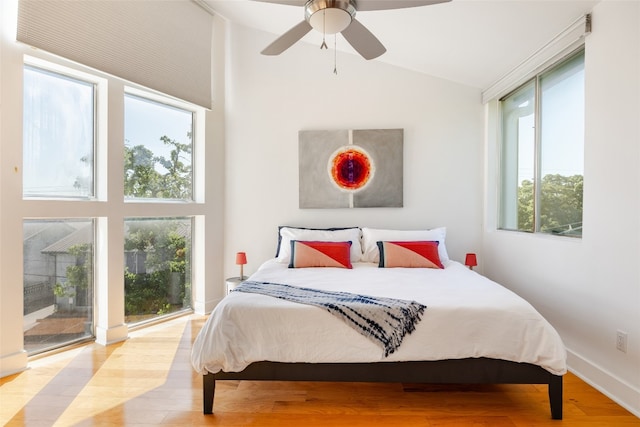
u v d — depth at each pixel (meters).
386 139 3.66
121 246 2.88
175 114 3.45
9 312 2.24
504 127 3.46
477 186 3.65
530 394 2.02
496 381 1.79
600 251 2.05
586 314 2.17
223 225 3.78
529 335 1.75
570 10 2.16
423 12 2.59
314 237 3.38
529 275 2.80
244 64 3.77
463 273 2.76
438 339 1.78
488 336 1.76
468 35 2.75
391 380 1.82
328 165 3.71
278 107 3.76
